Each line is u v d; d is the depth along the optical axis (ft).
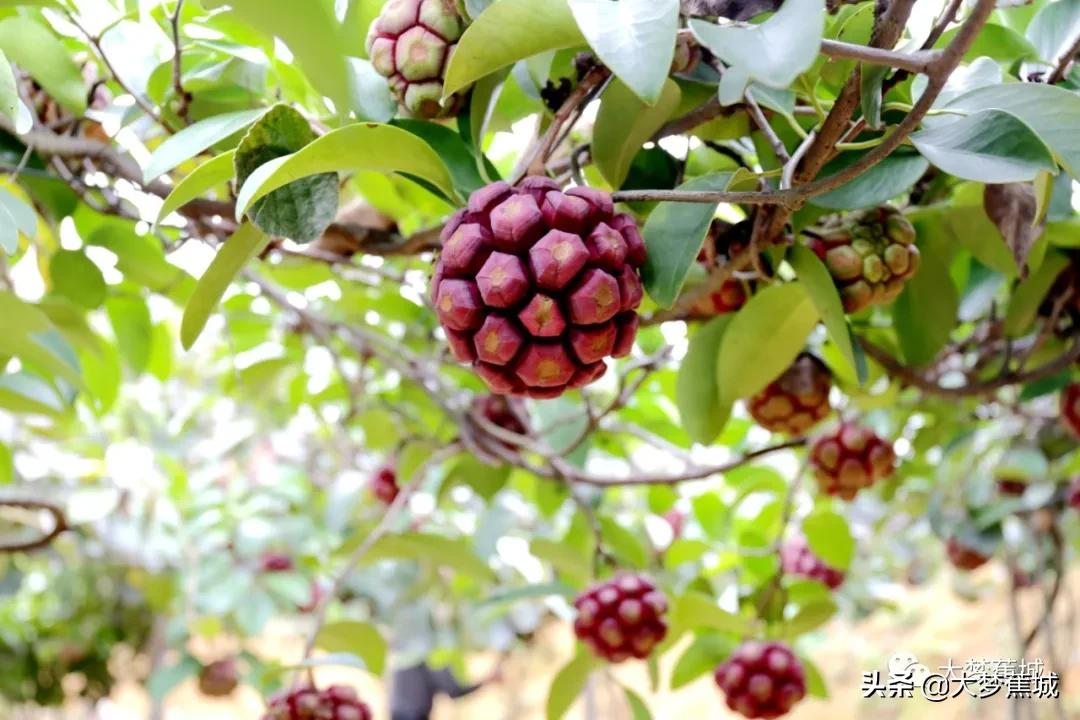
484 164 2.66
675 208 2.52
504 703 9.70
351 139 2.34
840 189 2.68
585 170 3.23
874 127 2.30
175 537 6.10
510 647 7.08
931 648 8.55
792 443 3.74
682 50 2.59
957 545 5.08
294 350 4.59
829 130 2.37
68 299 3.58
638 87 1.97
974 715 6.98
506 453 3.84
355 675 10.61
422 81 2.63
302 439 6.64
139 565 6.20
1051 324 3.28
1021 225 2.78
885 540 7.09
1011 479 4.86
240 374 4.55
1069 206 3.03
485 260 2.32
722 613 3.83
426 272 4.12
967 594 7.88
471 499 5.69
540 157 2.56
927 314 3.24
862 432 3.76
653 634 3.51
